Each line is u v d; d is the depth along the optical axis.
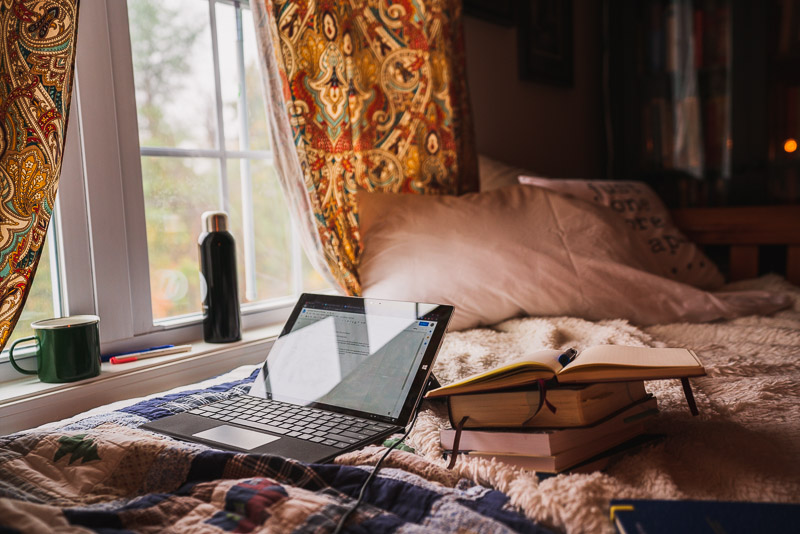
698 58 2.39
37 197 0.81
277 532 0.51
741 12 2.26
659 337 1.21
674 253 1.73
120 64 1.09
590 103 2.75
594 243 1.38
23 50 0.78
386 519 0.53
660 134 2.51
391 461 0.65
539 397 0.64
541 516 0.53
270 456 0.64
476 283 1.26
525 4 2.22
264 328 1.38
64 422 0.81
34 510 0.53
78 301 1.05
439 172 1.63
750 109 2.27
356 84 1.43
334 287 1.35
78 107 1.02
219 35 1.38
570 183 1.77
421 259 1.27
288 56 1.22
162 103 1.27
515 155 2.26
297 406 0.82
